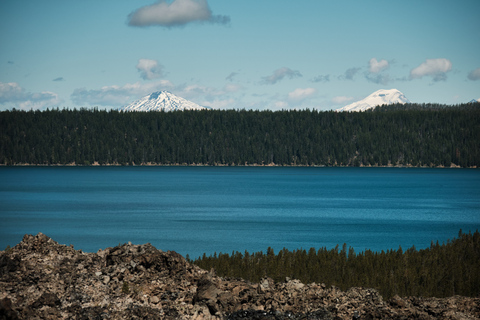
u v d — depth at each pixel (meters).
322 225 89.12
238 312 26.06
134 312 24.61
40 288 25.75
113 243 68.25
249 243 69.44
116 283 27.84
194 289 28.34
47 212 107.62
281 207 121.00
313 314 26.52
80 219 95.69
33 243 30.62
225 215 103.38
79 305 24.50
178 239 72.31
